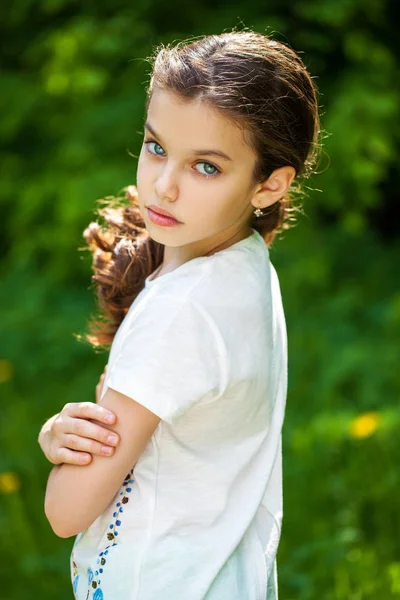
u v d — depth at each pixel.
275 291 2.19
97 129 6.73
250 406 2.03
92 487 1.92
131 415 1.91
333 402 5.45
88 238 2.48
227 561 2.00
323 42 6.82
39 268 7.21
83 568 2.05
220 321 1.94
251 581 2.03
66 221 6.34
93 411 1.92
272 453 2.11
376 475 4.40
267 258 2.14
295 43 6.98
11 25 7.54
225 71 1.90
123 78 6.96
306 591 3.64
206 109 1.87
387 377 5.52
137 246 2.37
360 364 5.64
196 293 1.95
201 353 1.91
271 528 2.14
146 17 7.08
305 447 4.61
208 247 2.09
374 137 6.43
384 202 7.85
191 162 1.91
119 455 1.92
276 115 1.95
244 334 1.98
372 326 6.26
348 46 6.68
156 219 1.96
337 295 6.53
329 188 6.59
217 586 1.98
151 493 1.98
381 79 6.73
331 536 4.05
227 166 1.91
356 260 7.01
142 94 6.82
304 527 4.14
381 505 4.20
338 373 5.58
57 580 3.88
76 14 7.44
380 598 3.61
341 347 5.94
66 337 6.33
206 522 2.00
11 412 5.63
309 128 2.07
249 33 2.08
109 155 6.70
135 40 6.95
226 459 2.02
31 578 3.88
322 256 6.62
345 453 4.55
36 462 4.95
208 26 6.89
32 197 6.72
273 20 6.70
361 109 6.48
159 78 1.93
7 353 6.29
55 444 1.96
